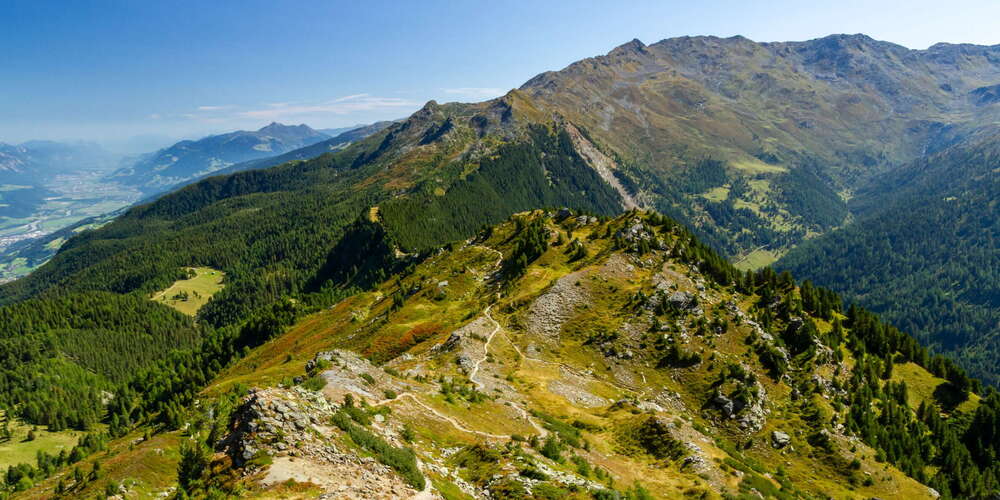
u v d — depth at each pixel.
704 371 98.44
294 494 31.36
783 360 103.69
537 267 154.88
